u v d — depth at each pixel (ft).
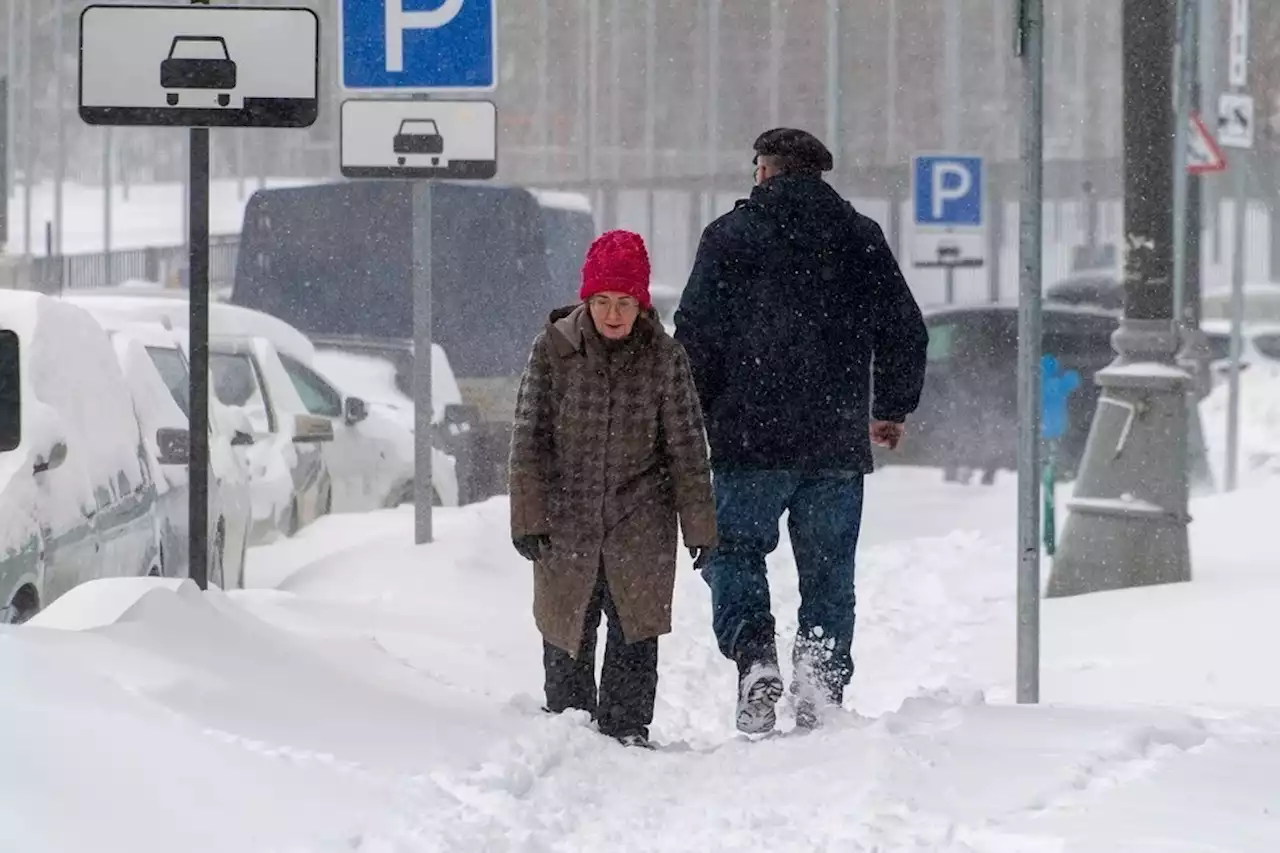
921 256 229.45
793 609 138.41
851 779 66.85
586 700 83.15
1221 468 258.78
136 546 115.96
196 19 93.35
